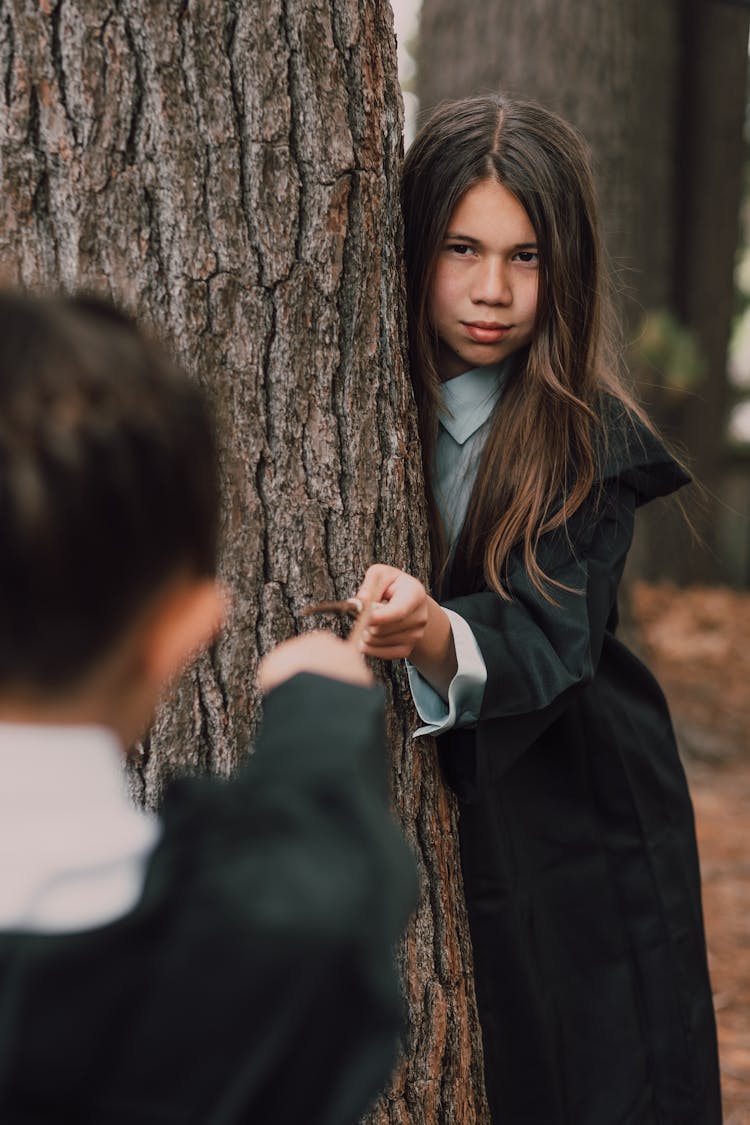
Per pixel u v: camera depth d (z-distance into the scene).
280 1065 0.76
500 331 1.77
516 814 1.93
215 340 1.41
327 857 0.81
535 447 1.77
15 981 0.73
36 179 1.33
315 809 0.84
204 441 0.78
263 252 1.43
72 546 0.70
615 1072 1.96
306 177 1.44
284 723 0.91
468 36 5.37
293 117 1.43
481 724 1.63
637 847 2.00
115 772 0.80
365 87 1.48
